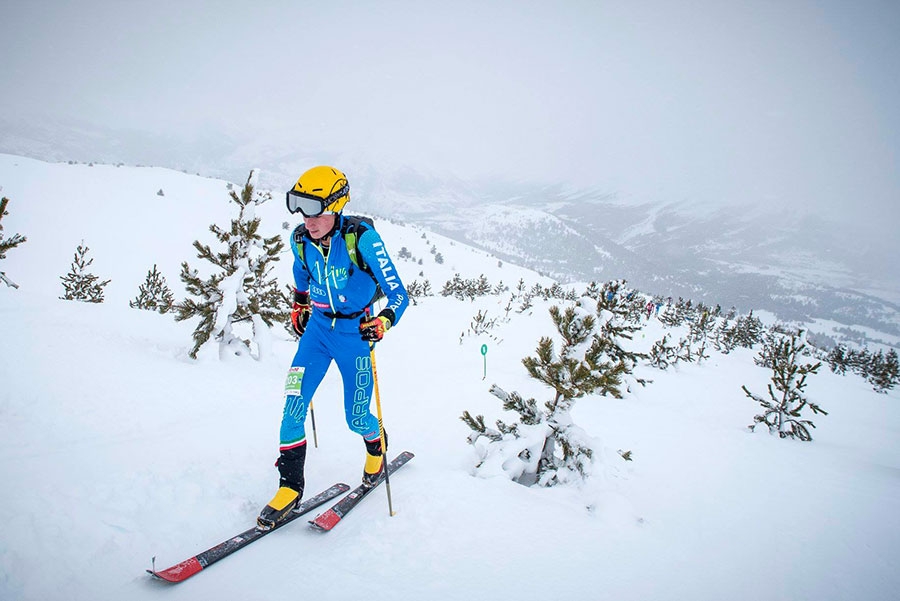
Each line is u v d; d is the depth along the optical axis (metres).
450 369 13.32
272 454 4.11
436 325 24.62
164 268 58.53
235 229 8.61
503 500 3.53
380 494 3.48
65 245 59.06
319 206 2.81
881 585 3.48
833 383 26.02
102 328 8.04
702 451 7.42
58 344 6.12
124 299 44.66
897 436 14.73
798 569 3.57
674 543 3.59
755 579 3.27
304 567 2.49
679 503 4.83
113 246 63.22
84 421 4.18
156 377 5.86
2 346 5.51
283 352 10.53
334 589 2.33
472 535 2.98
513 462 4.23
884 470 8.13
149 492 3.06
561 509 3.64
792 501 5.37
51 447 3.56
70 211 73.81
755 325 42.28
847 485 6.40
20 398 4.29
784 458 7.78
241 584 2.31
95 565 2.33
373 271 3.00
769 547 3.95
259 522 2.79
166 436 4.17
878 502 5.63
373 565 2.57
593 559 2.98
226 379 6.71
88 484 3.01
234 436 4.45
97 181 96.38
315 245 3.03
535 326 26.61
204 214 95.75
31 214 67.75
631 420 9.25
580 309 4.80
